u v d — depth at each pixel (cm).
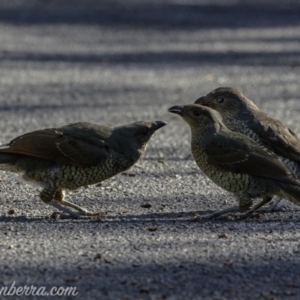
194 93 2544
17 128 2012
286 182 1228
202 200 1369
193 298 909
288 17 4475
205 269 991
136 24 4153
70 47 3438
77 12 4466
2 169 1270
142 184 1480
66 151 1230
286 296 922
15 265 1000
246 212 1272
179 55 3303
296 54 3334
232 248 1073
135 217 1252
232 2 5041
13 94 2484
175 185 1477
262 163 1237
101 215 1264
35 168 1248
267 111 2275
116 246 1078
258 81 2783
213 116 1282
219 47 3497
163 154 1759
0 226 1185
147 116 2202
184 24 4178
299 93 2573
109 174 1266
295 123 2109
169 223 1214
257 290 935
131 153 1267
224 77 2850
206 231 1166
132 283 946
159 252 1052
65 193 1402
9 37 3634
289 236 1140
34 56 3200
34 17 4247
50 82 2703
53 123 2080
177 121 2153
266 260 1027
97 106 2334
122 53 3328
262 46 3528
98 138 1249
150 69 3008
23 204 1324
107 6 4719
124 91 2573
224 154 1253
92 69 2983
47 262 1011
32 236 1130
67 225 1195
